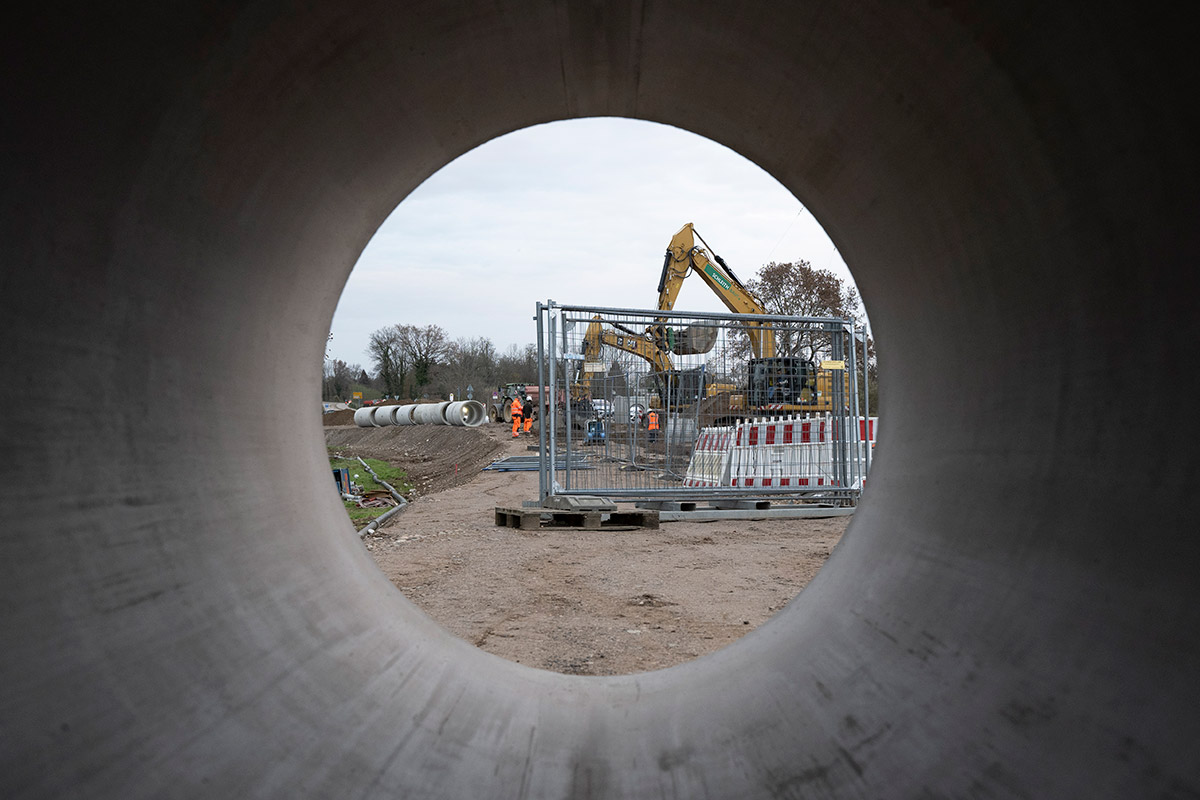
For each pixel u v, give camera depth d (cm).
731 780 224
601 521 888
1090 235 192
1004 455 229
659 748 242
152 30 171
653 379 998
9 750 153
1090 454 197
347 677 232
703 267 1591
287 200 248
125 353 197
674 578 628
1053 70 182
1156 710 167
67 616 173
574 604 544
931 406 278
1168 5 149
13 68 153
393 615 280
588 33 252
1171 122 161
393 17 218
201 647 200
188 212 209
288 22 197
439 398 8200
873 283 320
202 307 224
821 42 236
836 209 313
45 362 175
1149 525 178
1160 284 175
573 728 256
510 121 306
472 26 236
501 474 1753
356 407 7831
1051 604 199
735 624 490
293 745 202
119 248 190
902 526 273
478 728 243
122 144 180
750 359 1015
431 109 271
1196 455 168
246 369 252
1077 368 203
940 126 229
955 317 261
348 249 309
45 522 173
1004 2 180
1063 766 177
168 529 205
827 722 230
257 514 245
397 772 215
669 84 292
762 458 1014
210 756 185
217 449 231
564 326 951
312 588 251
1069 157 190
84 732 166
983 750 194
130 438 198
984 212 229
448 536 857
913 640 233
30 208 166
